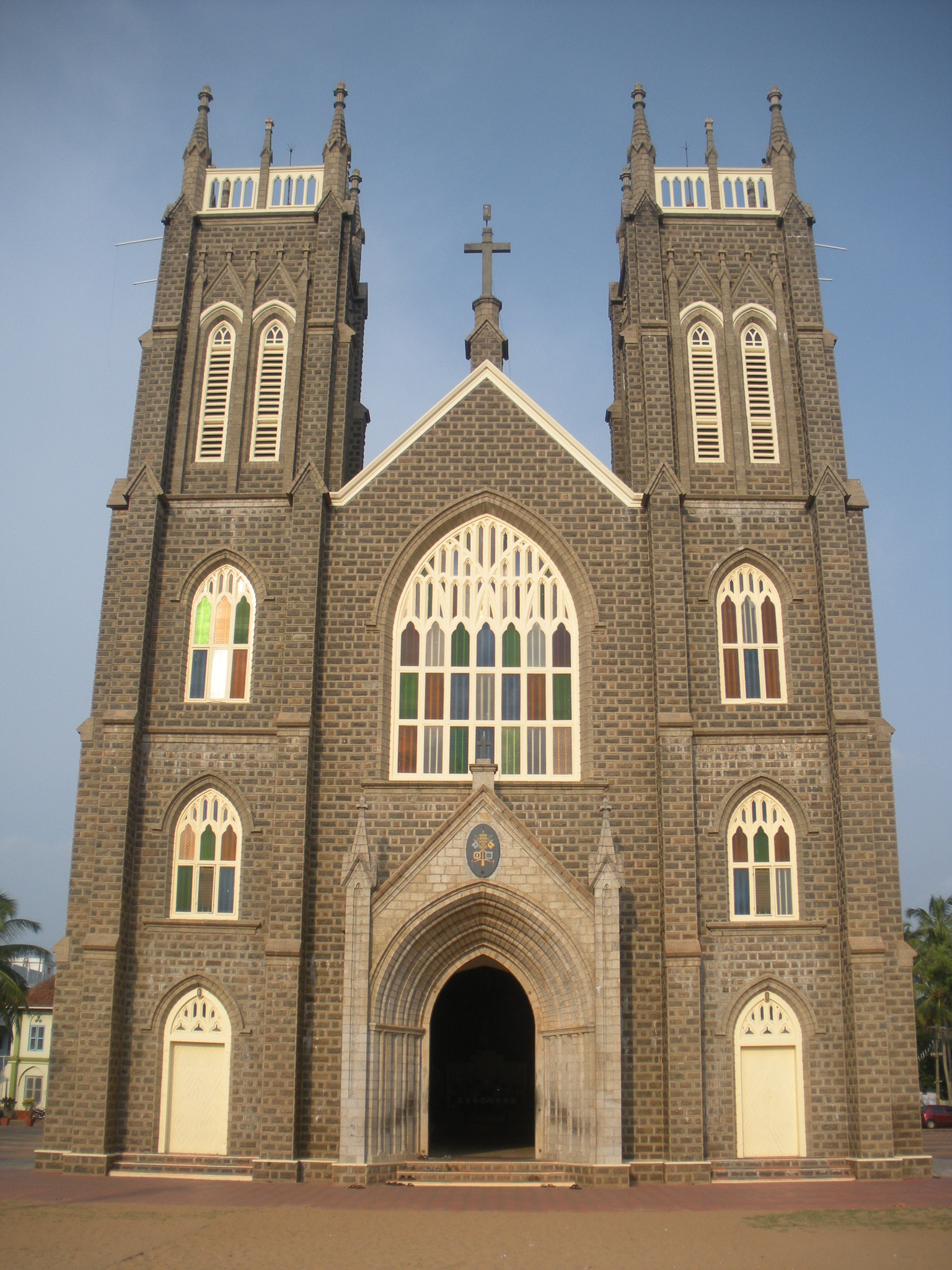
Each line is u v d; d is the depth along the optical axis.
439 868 34.12
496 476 39.16
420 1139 33.97
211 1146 33.75
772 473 40.22
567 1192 30.61
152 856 35.81
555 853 35.50
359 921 33.34
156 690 37.41
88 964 34.06
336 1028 33.91
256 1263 20.38
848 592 37.59
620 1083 32.16
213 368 41.81
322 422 39.88
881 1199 28.92
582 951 33.44
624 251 48.56
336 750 36.41
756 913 35.38
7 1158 40.53
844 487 38.56
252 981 34.62
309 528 37.91
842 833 35.12
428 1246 22.11
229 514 39.09
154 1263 20.19
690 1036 33.38
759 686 37.56
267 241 43.16
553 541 38.56
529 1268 20.19
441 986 34.94
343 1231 23.73
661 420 39.97
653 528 37.91
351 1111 32.00
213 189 44.59
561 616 38.31
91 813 36.59
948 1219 25.39
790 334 41.69
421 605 38.41
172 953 34.91
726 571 38.66
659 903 35.03
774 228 43.19
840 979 34.66
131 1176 32.41
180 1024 34.59
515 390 39.97
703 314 42.25
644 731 36.62
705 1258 21.12
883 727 36.97
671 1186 31.84
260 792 36.25
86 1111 33.12
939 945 94.56
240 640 38.16
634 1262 20.75
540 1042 34.38
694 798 35.62
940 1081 100.69
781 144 43.94
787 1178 32.84
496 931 34.50
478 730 37.22
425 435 39.53
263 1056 33.12
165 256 42.53
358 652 37.38
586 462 39.22
